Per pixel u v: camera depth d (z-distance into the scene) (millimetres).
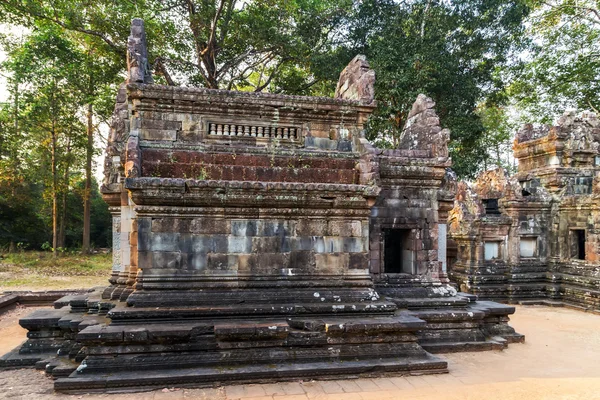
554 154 18516
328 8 22859
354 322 7566
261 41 22141
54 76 24812
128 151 7676
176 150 8406
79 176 36906
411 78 21062
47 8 19438
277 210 8164
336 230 8492
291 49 22609
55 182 29062
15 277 20406
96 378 6398
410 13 22906
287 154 8914
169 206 7727
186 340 6930
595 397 6727
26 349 8359
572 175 18094
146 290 7582
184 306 7496
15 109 28594
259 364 7074
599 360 8891
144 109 8398
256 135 8969
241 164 8680
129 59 8609
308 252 8352
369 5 22844
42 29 21781
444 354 9055
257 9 21891
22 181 32094
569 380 7523
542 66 25250
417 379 7270
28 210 34125
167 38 22297
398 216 10266
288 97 8883
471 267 17375
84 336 6473
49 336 8523
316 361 7270
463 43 22688
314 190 8133
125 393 6336
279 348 7273
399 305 9625
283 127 9117
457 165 23297
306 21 22891
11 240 33125
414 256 10344
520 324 12797
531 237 17984
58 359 7723
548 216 18016
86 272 22688
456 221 18172
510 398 6613
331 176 9023
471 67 23703
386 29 22344
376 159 8781
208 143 8664
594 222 15875
